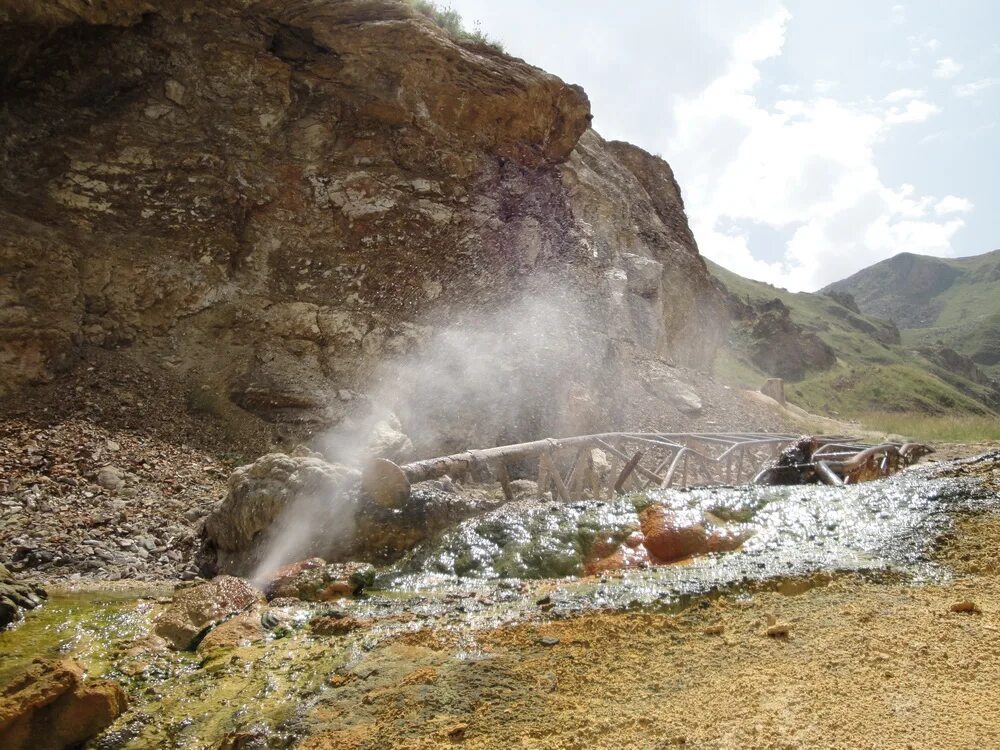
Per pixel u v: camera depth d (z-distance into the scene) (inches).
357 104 480.7
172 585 205.5
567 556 193.9
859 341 3090.6
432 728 101.1
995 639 115.0
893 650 113.4
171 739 112.3
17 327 321.1
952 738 88.0
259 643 147.6
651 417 526.0
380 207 462.6
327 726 105.2
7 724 108.3
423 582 186.9
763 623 128.6
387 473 221.0
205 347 378.6
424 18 510.9
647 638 127.1
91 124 392.2
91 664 141.6
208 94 432.8
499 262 509.7
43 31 372.5
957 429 789.9
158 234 387.5
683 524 195.8
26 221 351.6
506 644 129.2
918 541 168.6
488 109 525.3
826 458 340.8
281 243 427.2
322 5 469.4
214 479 306.8
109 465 288.8
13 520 236.8
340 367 403.2
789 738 90.9
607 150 917.8
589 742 94.5
